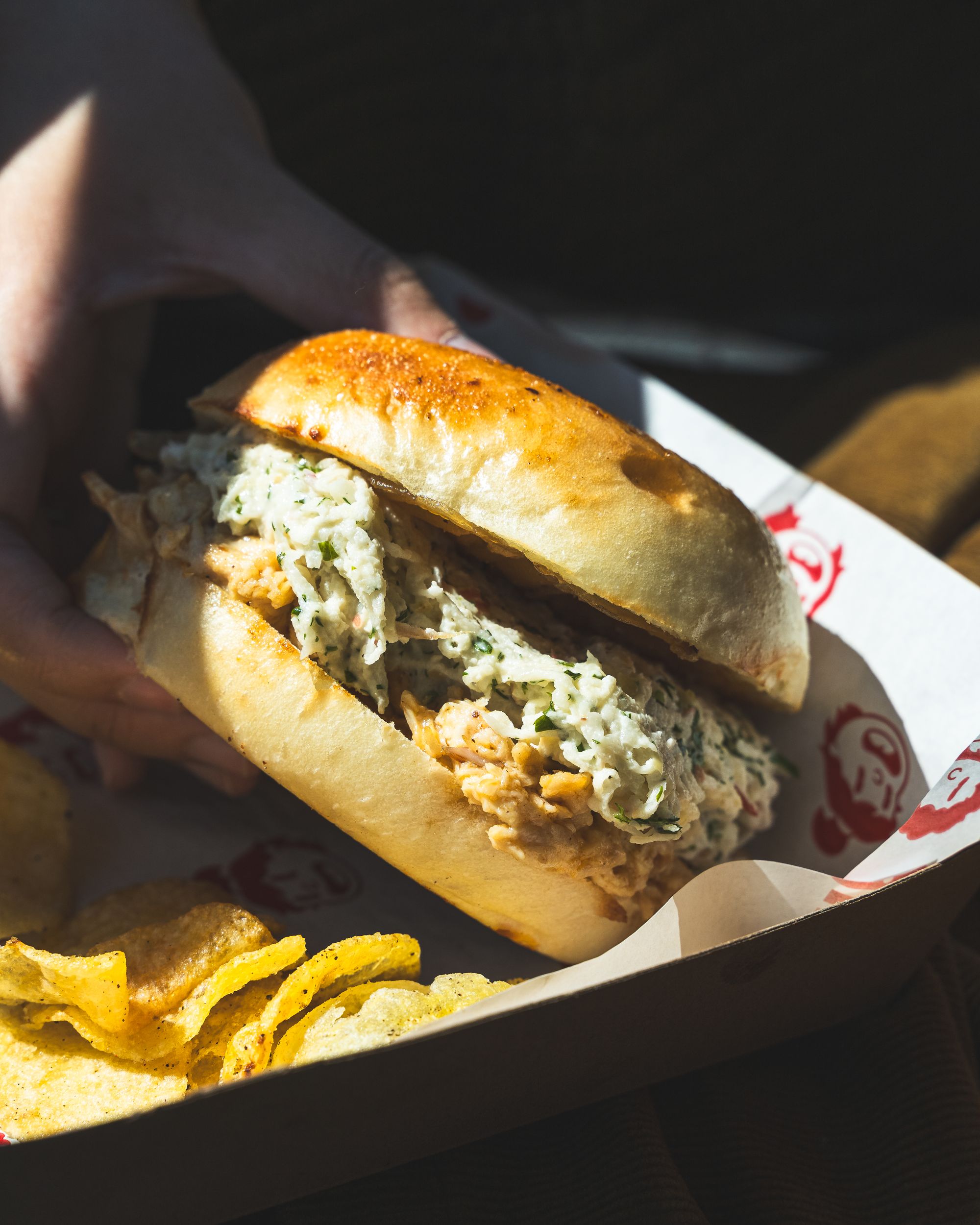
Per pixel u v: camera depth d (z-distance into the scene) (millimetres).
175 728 326
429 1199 260
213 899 314
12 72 402
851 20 528
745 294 634
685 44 528
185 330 514
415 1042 223
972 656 325
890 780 331
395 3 520
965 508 414
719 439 395
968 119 564
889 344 600
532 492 271
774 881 274
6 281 363
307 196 385
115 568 317
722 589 282
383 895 332
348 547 276
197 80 402
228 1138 223
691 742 299
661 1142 267
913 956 291
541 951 298
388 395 281
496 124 572
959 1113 274
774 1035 287
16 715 374
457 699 283
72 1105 262
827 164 578
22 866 317
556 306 657
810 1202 267
